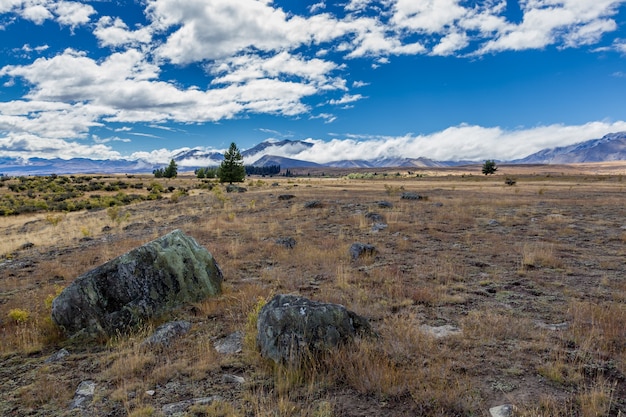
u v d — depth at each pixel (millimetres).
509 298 8289
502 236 15688
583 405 4141
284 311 5656
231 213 26516
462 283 9469
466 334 6262
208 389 5027
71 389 5309
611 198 30984
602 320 6590
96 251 16375
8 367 6207
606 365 5098
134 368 5672
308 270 11438
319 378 5012
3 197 65375
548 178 90938
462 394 4469
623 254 11930
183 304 8516
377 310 7695
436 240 15320
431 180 107500
